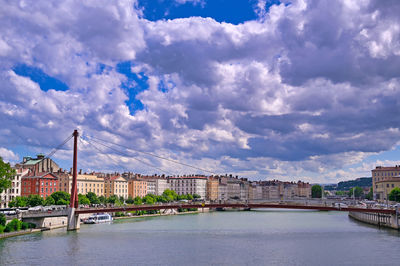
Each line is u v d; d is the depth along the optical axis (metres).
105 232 130.62
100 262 83.25
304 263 82.69
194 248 99.56
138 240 112.31
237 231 136.88
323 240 112.12
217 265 81.25
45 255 89.12
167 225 160.38
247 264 82.19
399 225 130.62
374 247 98.94
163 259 86.50
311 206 137.12
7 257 86.25
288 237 119.19
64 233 125.75
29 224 131.38
